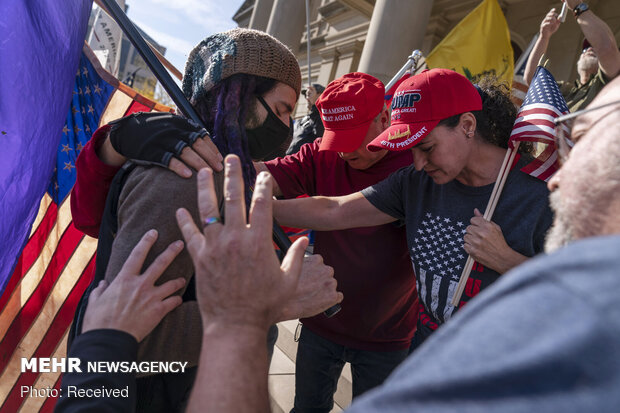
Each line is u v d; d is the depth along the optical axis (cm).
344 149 162
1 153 111
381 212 151
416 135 121
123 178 92
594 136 47
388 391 35
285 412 227
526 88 299
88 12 124
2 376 148
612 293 32
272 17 995
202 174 67
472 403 31
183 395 91
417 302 178
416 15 574
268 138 107
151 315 77
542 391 30
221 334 57
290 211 154
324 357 185
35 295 154
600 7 590
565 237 52
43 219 157
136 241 81
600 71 269
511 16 714
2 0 106
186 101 101
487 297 39
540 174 115
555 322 33
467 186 128
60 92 121
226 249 60
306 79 1239
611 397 28
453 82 121
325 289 92
